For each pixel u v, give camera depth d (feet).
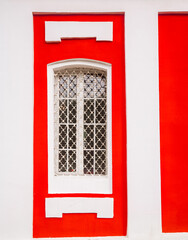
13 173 14.21
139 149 14.34
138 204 14.23
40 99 14.58
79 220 14.38
